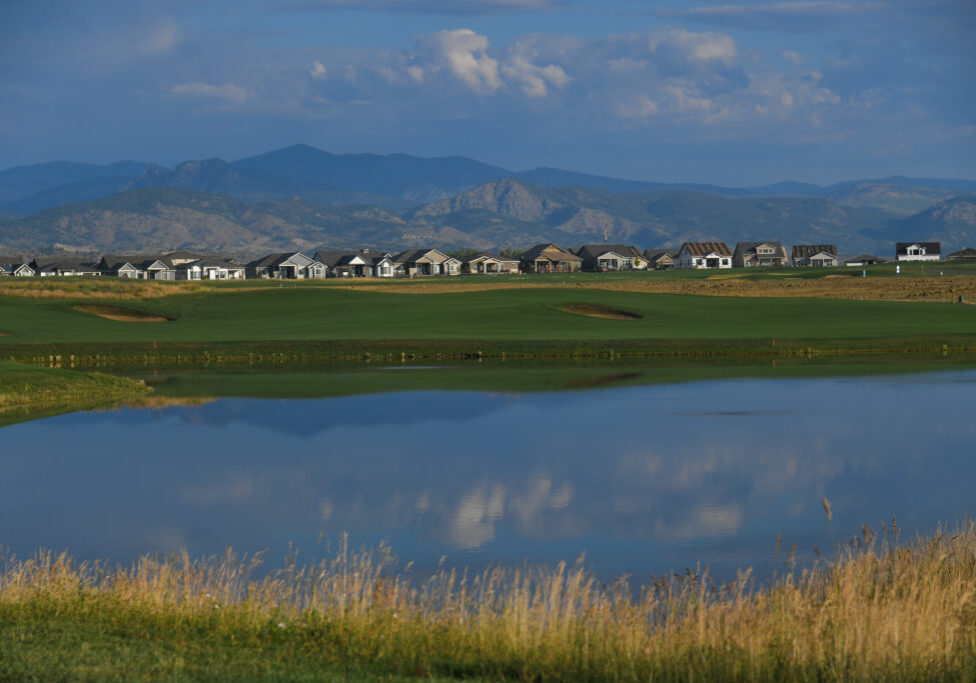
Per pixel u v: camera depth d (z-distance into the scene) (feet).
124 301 473.67
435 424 185.16
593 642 63.31
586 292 506.07
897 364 286.66
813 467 145.38
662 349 324.39
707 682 57.77
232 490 133.08
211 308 477.36
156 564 87.15
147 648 62.23
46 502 126.00
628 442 165.68
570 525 114.73
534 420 188.75
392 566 98.84
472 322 417.28
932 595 65.67
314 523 116.47
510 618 66.85
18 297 464.24
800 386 236.84
